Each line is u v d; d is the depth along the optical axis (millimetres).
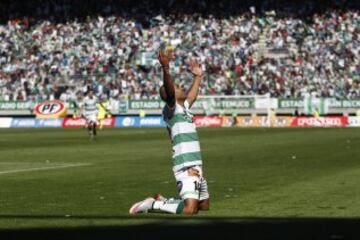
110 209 37562
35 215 31625
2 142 109250
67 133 141500
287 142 103750
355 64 194875
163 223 25766
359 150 85438
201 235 22594
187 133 31375
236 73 199875
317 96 189500
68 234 23672
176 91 31203
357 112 179375
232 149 89312
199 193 32312
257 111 187875
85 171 60969
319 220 27688
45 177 55906
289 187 47875
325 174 56875
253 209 36906
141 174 58031
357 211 35844
